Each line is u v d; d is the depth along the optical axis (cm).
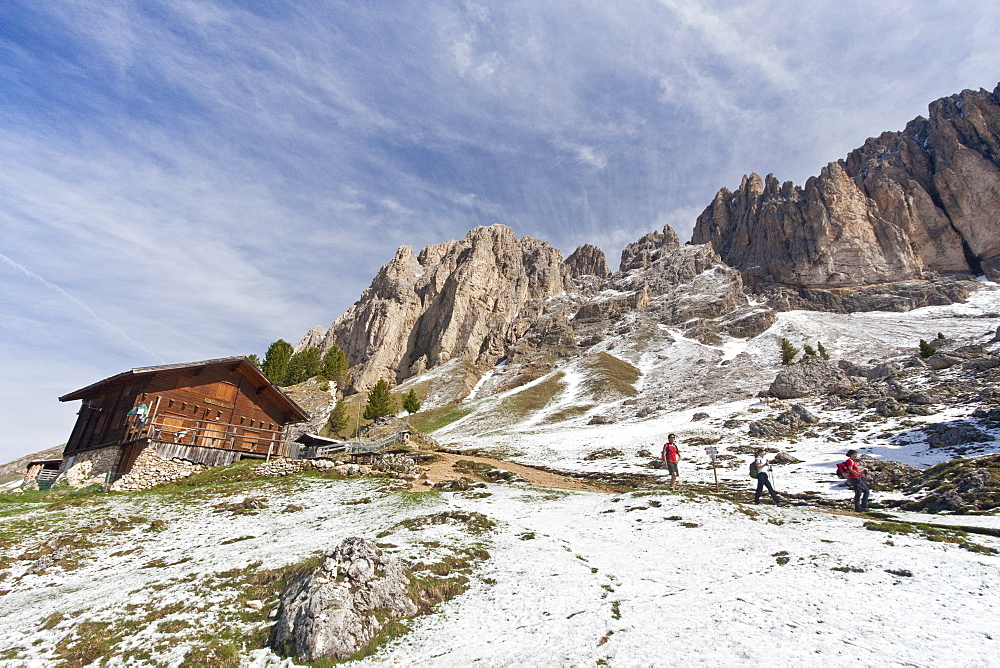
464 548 1692
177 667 1008
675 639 1000
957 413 4509
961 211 17988
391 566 1322
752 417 6512
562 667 916
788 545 1584
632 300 19662
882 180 19338
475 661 977
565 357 16875
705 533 1761
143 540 1961
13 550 1820
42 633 1181
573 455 5756
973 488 2348
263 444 3888
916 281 17112
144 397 3272
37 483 3322
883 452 3962
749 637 985
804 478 3553
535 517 2208
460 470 4012
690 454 5112
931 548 1452
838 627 1011
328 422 8131
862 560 1396
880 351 11569
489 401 12306
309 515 2300
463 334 19562
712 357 13438
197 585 1417
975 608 1059
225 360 3681
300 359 11100
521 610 1215
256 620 1202
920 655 880
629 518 2050
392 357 19288
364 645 1079
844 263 17975
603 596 1275
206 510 2414
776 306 17012
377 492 2755
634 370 13912
